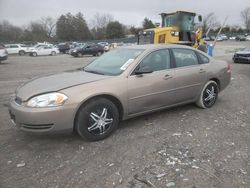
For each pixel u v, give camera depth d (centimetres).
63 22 9781
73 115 451
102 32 9625
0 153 445
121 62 548
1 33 9269
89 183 361
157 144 469
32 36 9481
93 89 469
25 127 448
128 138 495
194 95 634
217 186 351
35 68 1905
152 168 394
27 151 451
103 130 488
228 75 716
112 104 493
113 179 369
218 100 754
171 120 584
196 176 372
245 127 550
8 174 385
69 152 445
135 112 531
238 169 389
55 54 4209
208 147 457
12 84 1120
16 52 4394
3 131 534
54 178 374
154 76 545
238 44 5712
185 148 454
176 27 1794
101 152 444
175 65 591
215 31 6969
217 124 564
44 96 441
